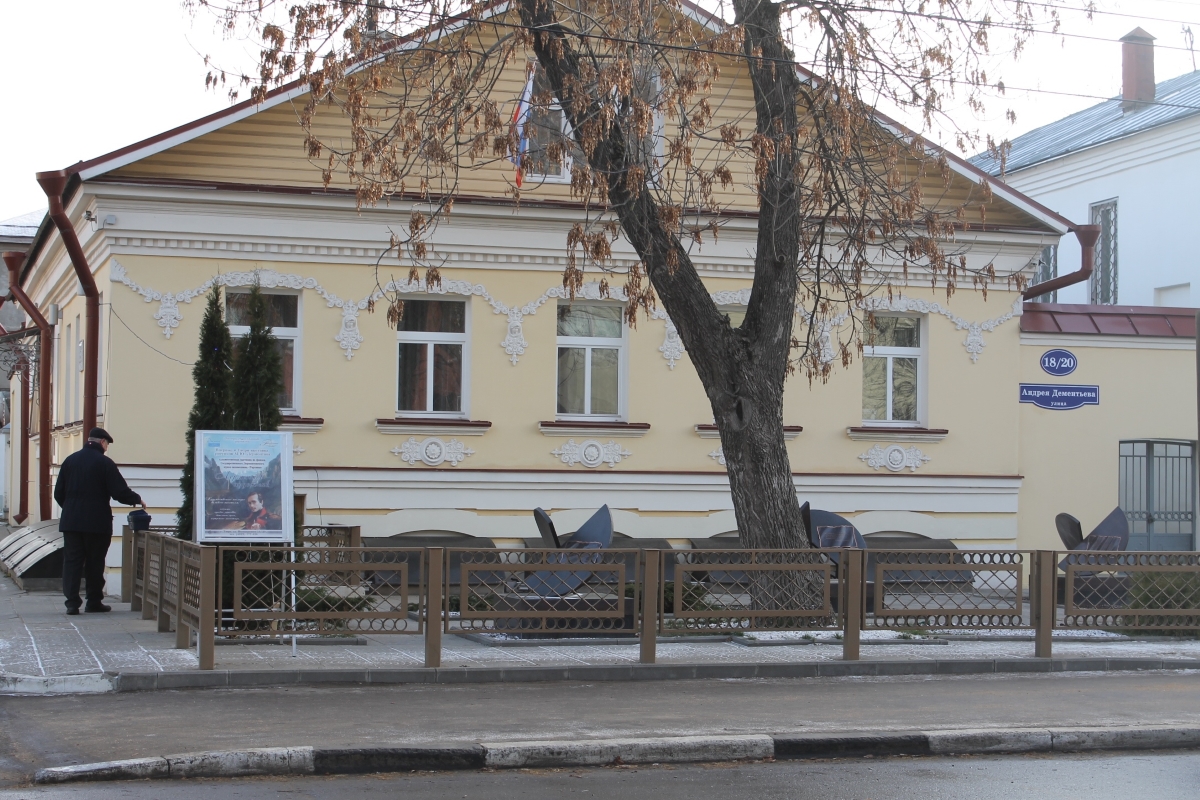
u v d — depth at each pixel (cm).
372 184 1192
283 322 1672
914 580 1121
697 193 1598
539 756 739
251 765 703
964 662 1098
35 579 1583
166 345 1612
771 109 1270
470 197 1684
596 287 1742
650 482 1752
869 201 1327
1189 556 1203
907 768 749
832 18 1272
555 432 1723
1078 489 1905
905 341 1891
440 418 1702
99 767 681
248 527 1080
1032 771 745
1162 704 929
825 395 1825
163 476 1600
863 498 1828
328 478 1655
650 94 1238
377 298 1677
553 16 1237
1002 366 1884
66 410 2094
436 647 1012
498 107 1675
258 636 1126
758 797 671
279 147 1650
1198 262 2436
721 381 1274
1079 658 1131
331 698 910
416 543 1680
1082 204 2759
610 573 1063
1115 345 1923
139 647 1073
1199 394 1318
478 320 1711
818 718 855
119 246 1603
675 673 1037
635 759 751
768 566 1097
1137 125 2617
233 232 1631
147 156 1584
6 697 895
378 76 1234
